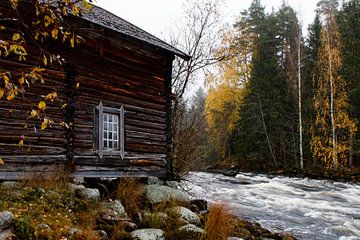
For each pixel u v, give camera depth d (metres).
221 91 31.38
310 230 9.30
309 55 31.34
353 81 25.92
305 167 26.28
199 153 13.88
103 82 9.12
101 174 8.83
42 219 5.46
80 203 6.62
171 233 6.55
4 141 7.22
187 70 16.20
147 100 10.27
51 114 7.99
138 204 7.87
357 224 10.02
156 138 10.41
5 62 7.35
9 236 4.75
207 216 7.77
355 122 24.08
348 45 26.81
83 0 3.35
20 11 7.53
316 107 23.75
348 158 25.72
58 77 8.21
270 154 30.19
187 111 14.24
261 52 32.06
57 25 3.45
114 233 6.03
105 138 9.09
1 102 7.26
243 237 7.37
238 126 31.55
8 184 6.59
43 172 7.58
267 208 11.65
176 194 8.77
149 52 10.34
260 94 30.17
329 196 15.11
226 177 21.94
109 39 9.18
